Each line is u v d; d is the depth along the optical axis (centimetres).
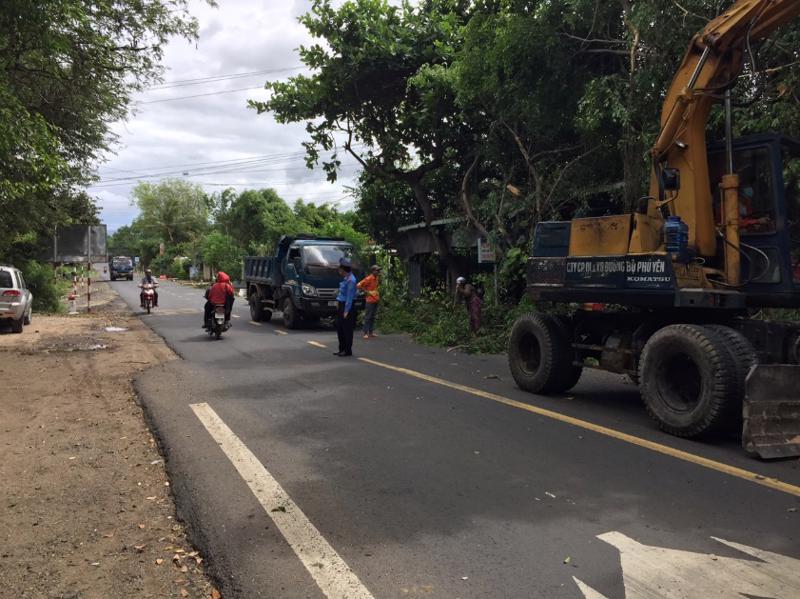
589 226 750
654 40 927
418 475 519
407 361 1161
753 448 560
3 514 445
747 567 360
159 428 665
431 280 2236
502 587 338
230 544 392
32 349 1315
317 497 470
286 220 4769
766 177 653
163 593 341
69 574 360
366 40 1698
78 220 2486
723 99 684
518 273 1431
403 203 2273
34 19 832
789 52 833
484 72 1260
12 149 873
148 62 1176
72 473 531
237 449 589
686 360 637
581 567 360
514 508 448
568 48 1124
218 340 1477
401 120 1864
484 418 713
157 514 446
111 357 1192
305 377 979
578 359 823
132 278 6794
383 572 356
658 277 664
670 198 694
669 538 397
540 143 1407
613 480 505
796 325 630
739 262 666
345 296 1216
